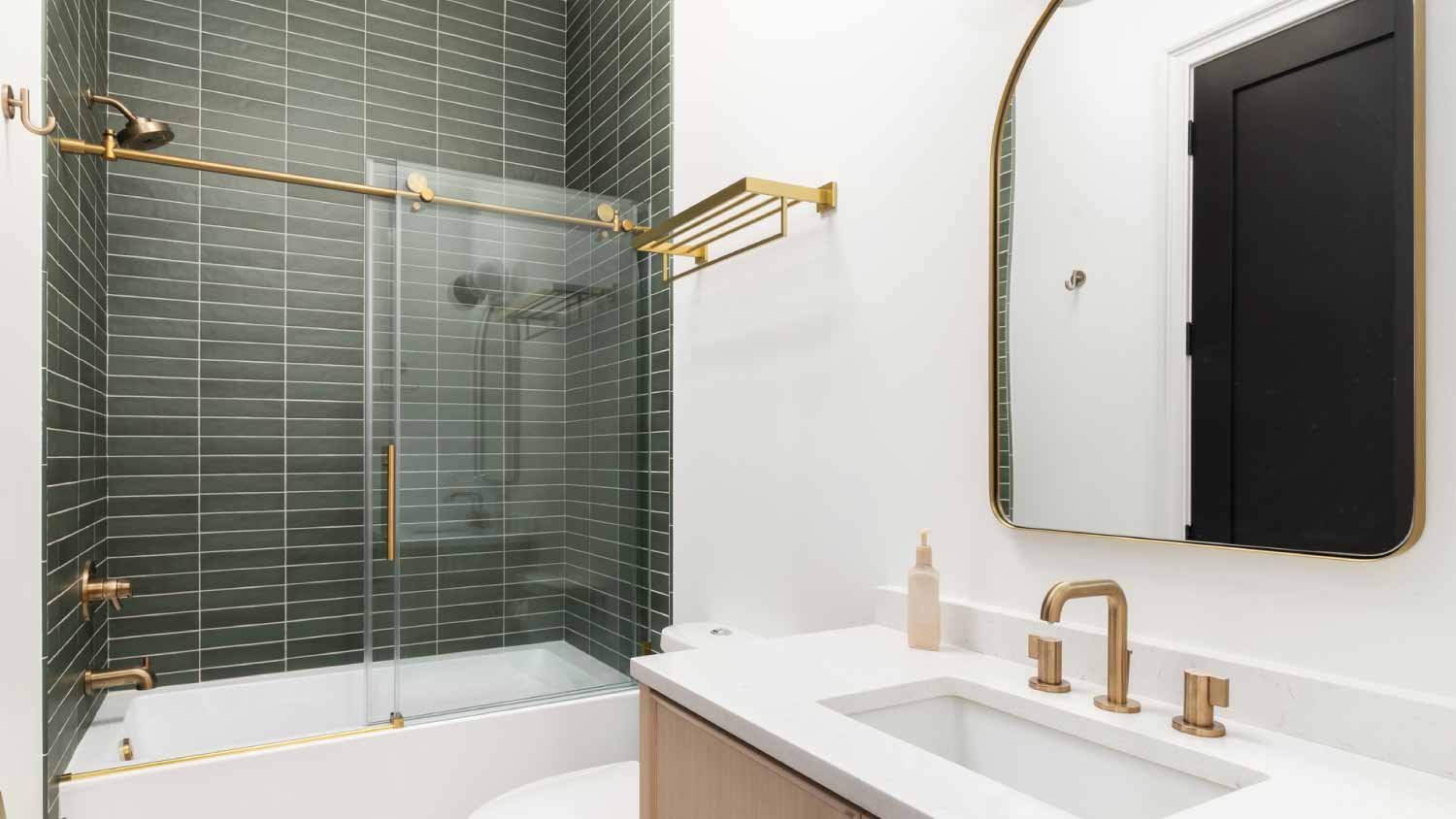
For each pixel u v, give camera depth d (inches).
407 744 79.4
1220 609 41.3
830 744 35.9
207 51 109.7
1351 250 36.4
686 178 95.2
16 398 60.6
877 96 65.8
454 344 84.3
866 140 66.9
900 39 63.5
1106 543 47.1
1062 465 49.5
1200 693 37.6
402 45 122.2
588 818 65.2
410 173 82.9
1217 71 42.0
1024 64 52.9
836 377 69.6
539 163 131.6
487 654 85.4
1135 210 45.9
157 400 105.3
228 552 108.8
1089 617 47.5
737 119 85.2
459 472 84.2
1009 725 44.6
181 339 106.9
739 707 41.1
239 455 109.9
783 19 78.1
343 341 116.9
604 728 89.4
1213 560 41.6
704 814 43.7
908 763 33.9
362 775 77.5
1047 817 28.9
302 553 113.3
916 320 61.3
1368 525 35.5
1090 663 46.1
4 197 58.2
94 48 93.7
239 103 111.3
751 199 78.3
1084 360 48.4
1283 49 39.2
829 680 46.1
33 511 63.7
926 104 60.9
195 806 71.6
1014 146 53.2
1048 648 44.4
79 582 81.3
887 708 45.2
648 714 49.6
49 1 68.3
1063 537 49.5
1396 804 30.3
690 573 91.1
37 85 65.1
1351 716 35.0
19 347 61.3
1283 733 37.4
